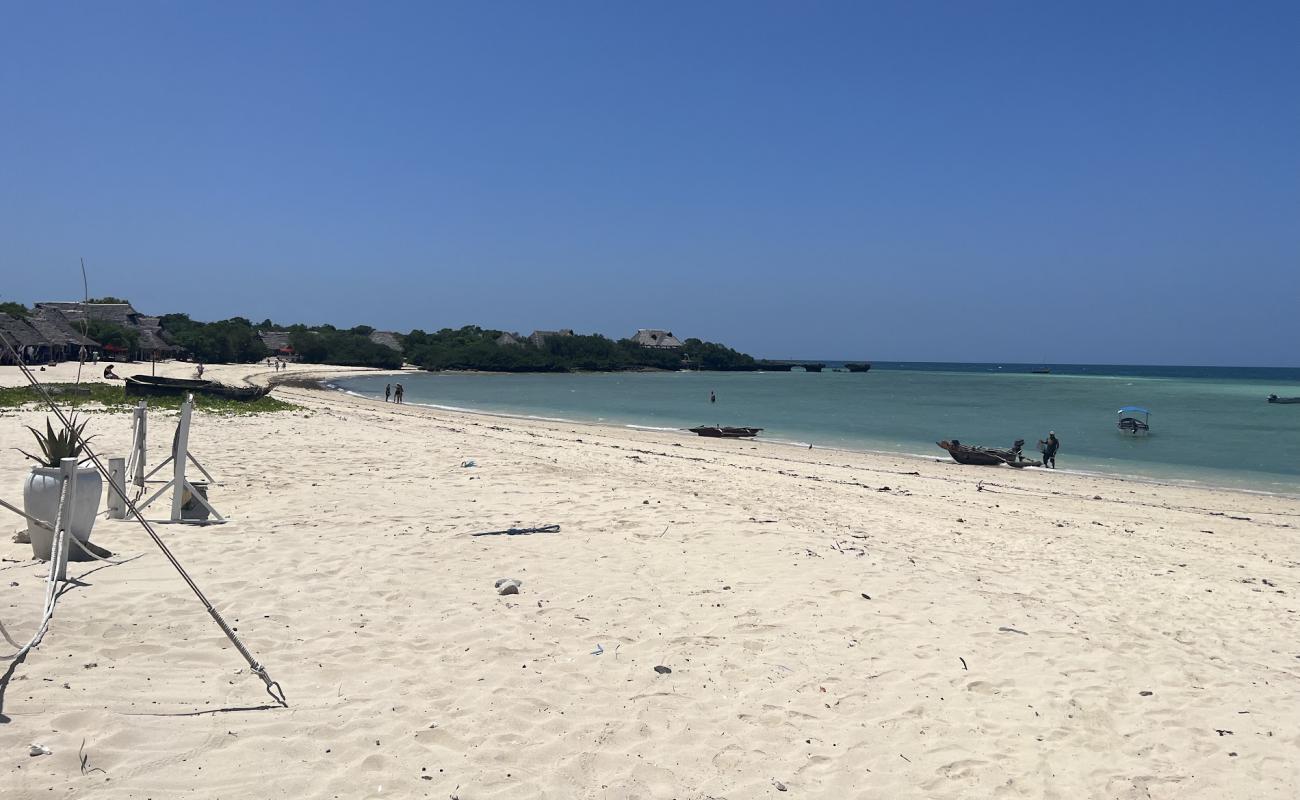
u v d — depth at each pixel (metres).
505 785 4.16
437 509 10.87
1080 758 4.89
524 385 87.75
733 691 5.52
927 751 4.87
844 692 5.60
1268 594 9.14
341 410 33.78
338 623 6.29
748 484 15.60
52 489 7.27
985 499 16.50
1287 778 4.74
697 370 163.12
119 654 5.31
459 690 5.23
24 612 5.84
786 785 4.40
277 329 130.38
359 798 3.92
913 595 7.84
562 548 9.01
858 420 43.66
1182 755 4.98
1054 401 64.38
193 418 22.16
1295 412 50.94
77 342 62.44
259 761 4.14
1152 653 6.70
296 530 9.22
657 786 4.30
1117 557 10.90
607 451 20.94
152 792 3.77
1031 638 6.86
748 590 7.72
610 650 6.10
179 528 8.99
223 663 5.35
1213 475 23.70
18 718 4.26
